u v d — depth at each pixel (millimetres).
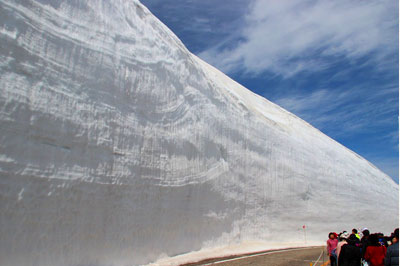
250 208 18016
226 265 10656
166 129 12352
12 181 6848
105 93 9703
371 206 25391
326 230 21953
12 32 7340
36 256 7203
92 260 8617
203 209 14211
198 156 14281
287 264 11273
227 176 16453
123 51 10812
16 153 7004
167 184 11875
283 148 21812
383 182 29781
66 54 8648
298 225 20719
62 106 8227
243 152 18359
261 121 21047
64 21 8852
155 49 12695
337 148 28906
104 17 10367
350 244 6895
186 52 15547
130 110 10664
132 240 10039
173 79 13445
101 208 9031
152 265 10242
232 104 18875
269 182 19812
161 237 11406
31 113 7414
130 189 10117
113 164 9578
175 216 12234
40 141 7566
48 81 7996
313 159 23906
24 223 7016
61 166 7977
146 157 11016
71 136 8344
